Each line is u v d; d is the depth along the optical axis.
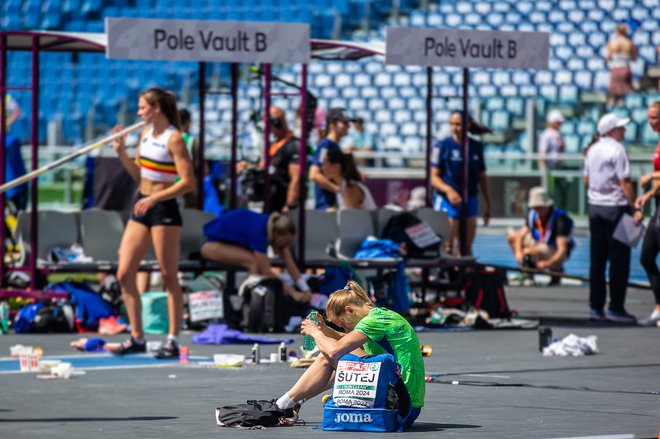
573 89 85.69
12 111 64.25
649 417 20.70
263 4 94.62
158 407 22.09
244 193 45.56
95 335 36.06
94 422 20.25
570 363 29.66
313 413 21.52
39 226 40.62
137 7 94.62
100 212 40.59
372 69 88.88
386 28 39.19
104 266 38.44
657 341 35.03
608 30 89.19
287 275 37.69
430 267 40.69
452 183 44.91
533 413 21.19
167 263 30.94
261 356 31.23
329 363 19.98
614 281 40.81
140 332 31.70
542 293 52.78
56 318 36.66
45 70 90.62
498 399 23.17
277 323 36.53
